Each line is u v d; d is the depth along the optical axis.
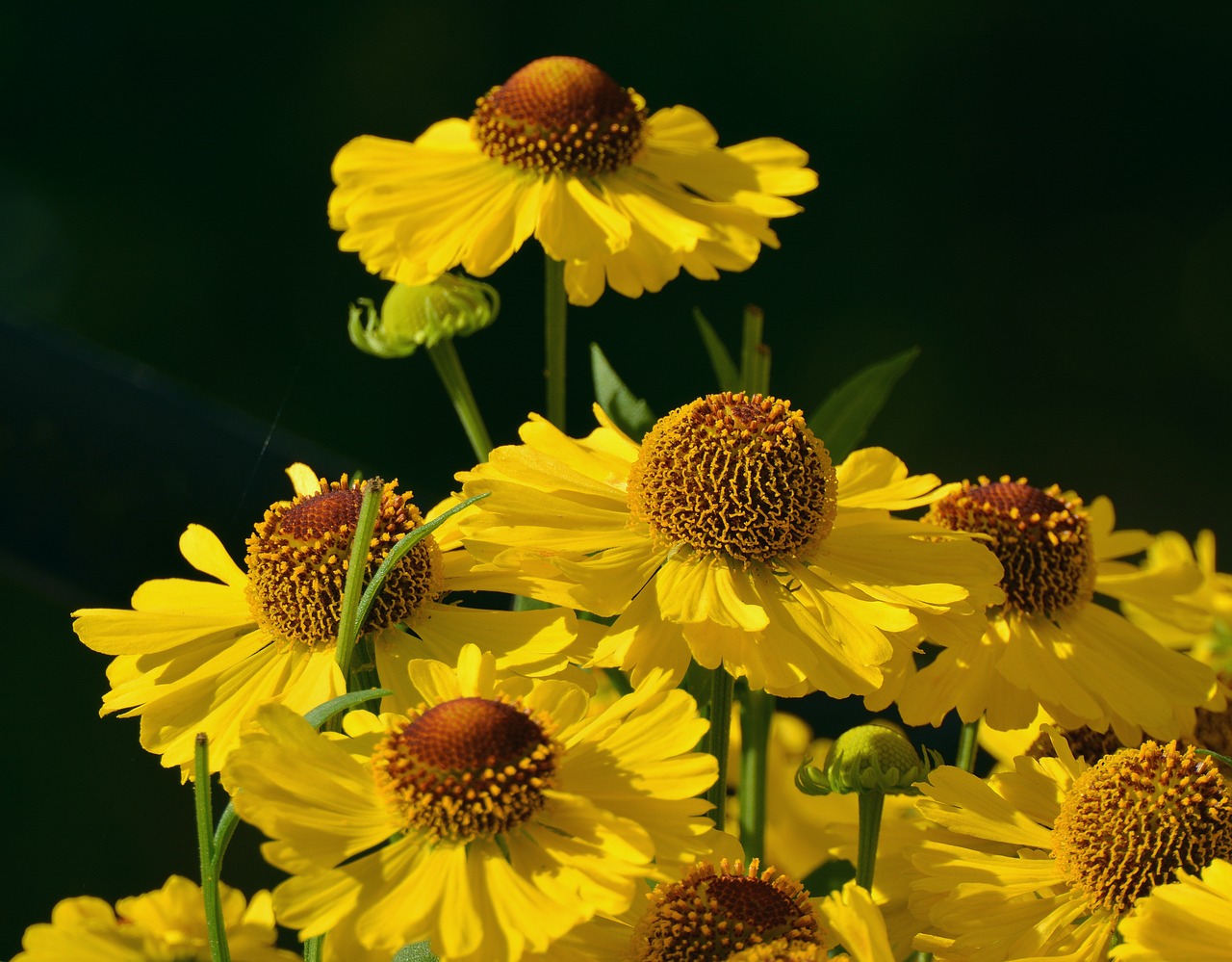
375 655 0.72
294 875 0.68
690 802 0.69
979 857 0.71
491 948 0.67
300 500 0.73
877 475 0.75
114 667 0.73
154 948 0.73
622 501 0.73
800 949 0.68
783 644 0.71
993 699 0.73
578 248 0.77
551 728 0.69
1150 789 0.71
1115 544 0.77
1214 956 0.68
